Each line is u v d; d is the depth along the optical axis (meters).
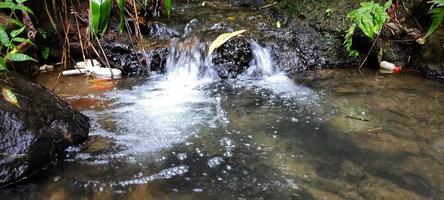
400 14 3.58
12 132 1.84
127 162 1.97
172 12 4.21
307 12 3.77
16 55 2.20
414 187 1.76
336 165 1.94
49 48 3.32
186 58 3.33
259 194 1.72
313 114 2.53
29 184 1.80
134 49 3.35
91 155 2.03
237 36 3.45
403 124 2.36
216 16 4.11
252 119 2.46
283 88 3.00
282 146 2.13
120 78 3.22
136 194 1.73
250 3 4.64
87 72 3.25
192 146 2.13
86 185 1.79
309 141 2.18
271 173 1.88
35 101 2.05
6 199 1.70
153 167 1.93
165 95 2.87
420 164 1.94
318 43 3.54
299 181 1.81
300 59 3.45
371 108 2.60
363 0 3.66
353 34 3.46
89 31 3.23
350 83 3.08
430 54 3.24
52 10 3.37
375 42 3.45
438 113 2.50
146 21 3.74
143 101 2.74
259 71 3.32
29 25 2.91
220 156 2.03
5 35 2.29
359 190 1.74
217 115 2.52
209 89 3.01
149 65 3.33
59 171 1.90
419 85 3.01
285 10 4.04
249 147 2.12
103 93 2.88
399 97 2.77
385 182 1.80
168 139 2.20
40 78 3.08
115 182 1.81
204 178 1.85
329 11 3.63
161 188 1.77
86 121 2.32
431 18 3.37
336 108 2.61
